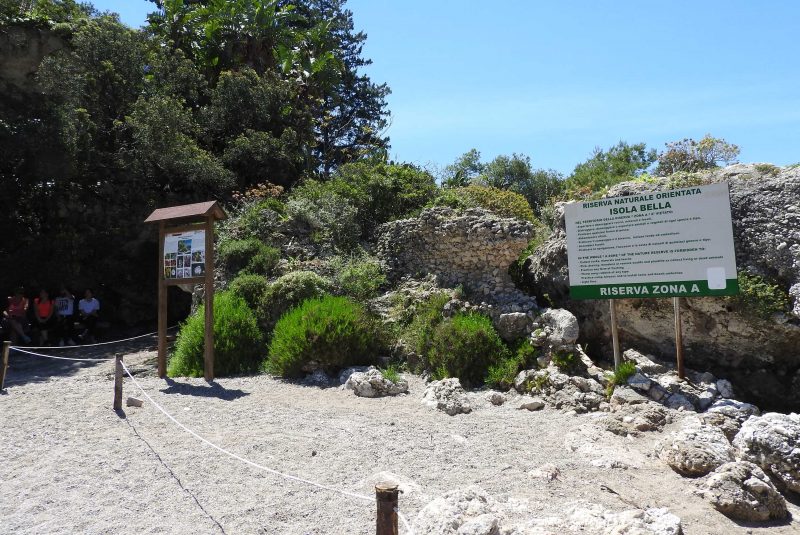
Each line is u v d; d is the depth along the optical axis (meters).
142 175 17.41
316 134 29.03
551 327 8.30
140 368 10.66
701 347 7.81
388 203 14.93
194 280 8.78
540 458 5.45
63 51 18.16
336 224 13.09
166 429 6.15
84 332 14.91
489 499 4.26
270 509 4.24
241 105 19.64
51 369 11.02
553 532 3.75
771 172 7.92
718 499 4.47
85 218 17.73
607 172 27.31
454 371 8.27
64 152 15.88
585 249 7.86
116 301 18.72
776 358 7.31
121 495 4.52
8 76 18.17
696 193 7.05
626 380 7.30
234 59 23.31
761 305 7.10
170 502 4.38
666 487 4.85
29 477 4.94
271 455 5.38
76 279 17.52
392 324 9.72
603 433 6.11
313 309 9.02
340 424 6.37
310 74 25.84
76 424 6.36
